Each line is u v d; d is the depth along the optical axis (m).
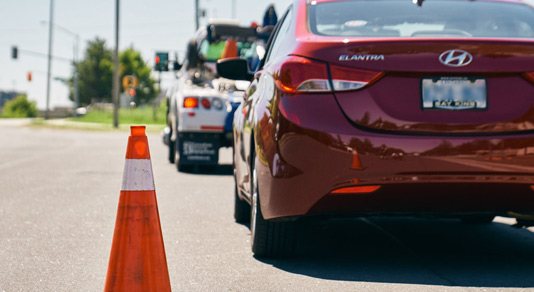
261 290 4.70
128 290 3.93
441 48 4.85
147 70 107.88
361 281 4.91
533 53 4.88
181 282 4.95
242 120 6.76
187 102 13.12
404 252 5.97
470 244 6.36
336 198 4.85
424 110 4.81
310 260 5.64
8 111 141.12
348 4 5.72
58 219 7.85
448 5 5.74
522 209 4.88
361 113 4.83
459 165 4.74
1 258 5.80
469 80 4.84
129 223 3.98
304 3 5.85
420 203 4.83
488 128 4.80
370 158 4.76
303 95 4.93
